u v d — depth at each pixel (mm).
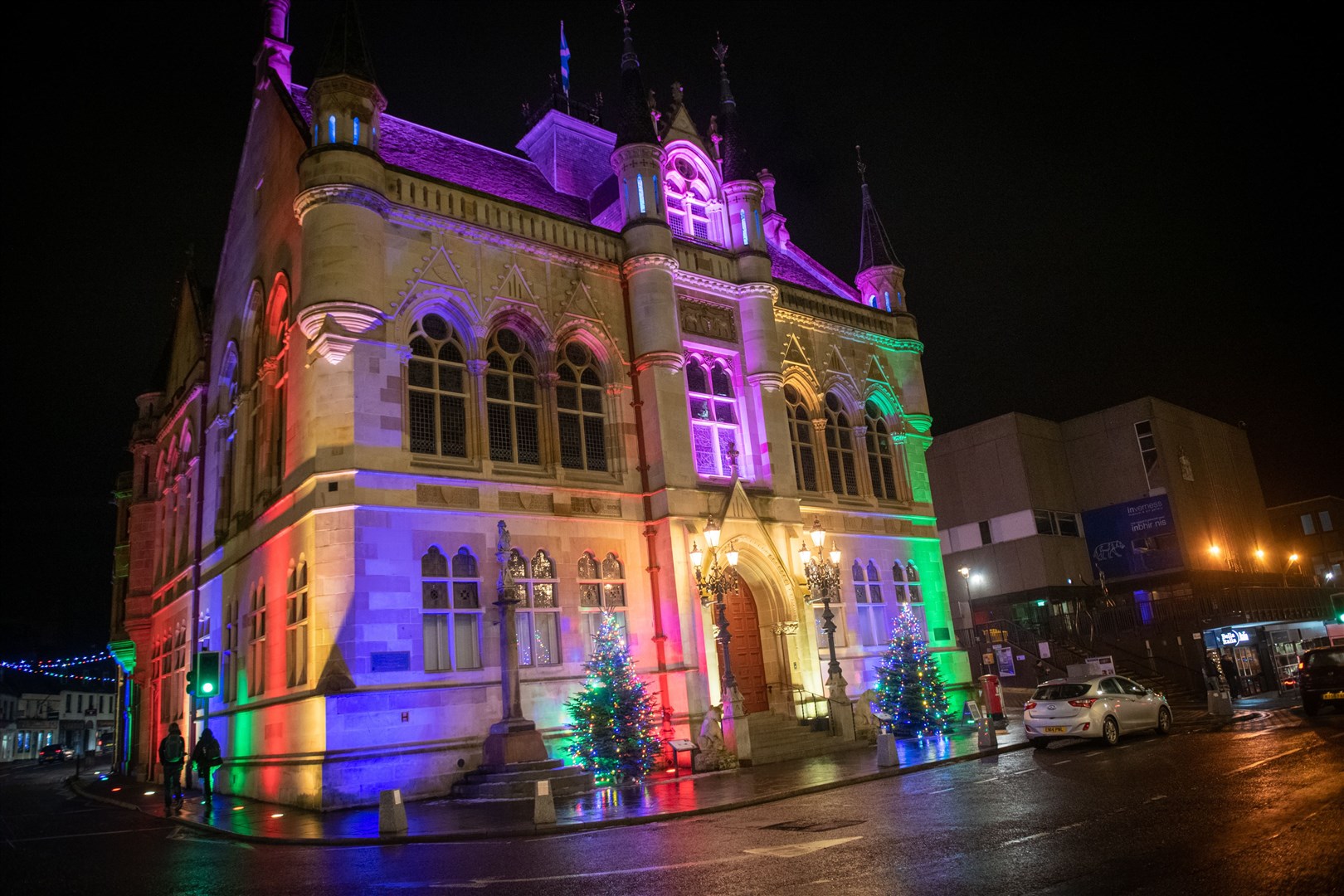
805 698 27234
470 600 22422
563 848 12672
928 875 9086
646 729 21766
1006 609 52406
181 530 34062
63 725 96938
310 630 20578
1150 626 43938
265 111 28328
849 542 31906
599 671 21844
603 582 24812
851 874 9445
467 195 24922
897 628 29891
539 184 32156
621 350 27156
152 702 36000
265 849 14539
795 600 27984
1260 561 61062
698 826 13773
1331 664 24609
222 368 30719
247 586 25344
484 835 14266
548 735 22484
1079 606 49844
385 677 20406
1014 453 53750
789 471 29594
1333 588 62844
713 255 30266
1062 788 14367
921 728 27453
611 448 26375
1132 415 54969
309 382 22094
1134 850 9414
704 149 32031
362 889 10523
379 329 22391
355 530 20828
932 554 34781
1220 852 8984
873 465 34469
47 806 25641
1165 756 17766
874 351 35469
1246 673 44469
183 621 32125
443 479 22547
